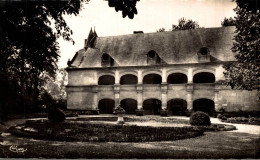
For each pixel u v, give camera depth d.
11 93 15.29
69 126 20.12
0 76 14.50
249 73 22.53
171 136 14.93
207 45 39.03
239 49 23.31
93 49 44.78
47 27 15.94
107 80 44.12
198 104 39.53
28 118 28.36
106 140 13.98
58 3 15.34
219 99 35.62
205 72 39.72
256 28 19.52
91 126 20.25
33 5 14.25
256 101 34.19
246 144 13.20
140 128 19.08
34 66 16.48
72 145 12.72
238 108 34.78
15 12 13.66
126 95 40.00
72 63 43.69
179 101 40.44
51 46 16.61
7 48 14.95
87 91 41.59
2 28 13.76
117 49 43.56
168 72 38.53
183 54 39.22
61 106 43.28
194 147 12.37
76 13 16.25
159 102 41.47
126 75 43.59
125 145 12.80
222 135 16.58
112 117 32.12
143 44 42.75
